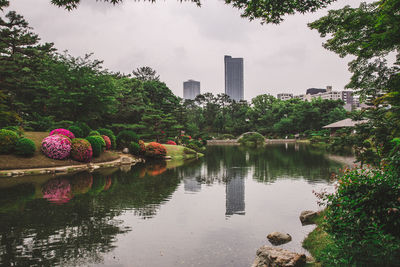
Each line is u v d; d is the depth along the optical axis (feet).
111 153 76.84
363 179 14.34
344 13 17.71
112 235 21.16
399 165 14.35
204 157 91.56
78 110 88.79
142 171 56.90
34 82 90.58
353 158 76.02
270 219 25.17
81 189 37.96
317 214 25.23
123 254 17.80
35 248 18.63
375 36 14.46
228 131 253.65
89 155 63.16
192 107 300.61
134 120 126.52
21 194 34.63
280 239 19.98
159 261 16.81
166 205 30.01
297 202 31.01
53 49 92.84
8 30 80.43
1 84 83.87
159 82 182.09
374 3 16.39
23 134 63.52
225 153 107.96
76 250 18.38
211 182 44.04
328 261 14.06
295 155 89.97
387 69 19.35
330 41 19.42
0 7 26.13
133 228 22.75
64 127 86.69
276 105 248.52
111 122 121.29
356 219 13.47
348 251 13.69
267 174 51.34
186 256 17.53
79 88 85.25
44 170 52.39
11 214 26.30
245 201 31.73
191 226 23.34
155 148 83.15
